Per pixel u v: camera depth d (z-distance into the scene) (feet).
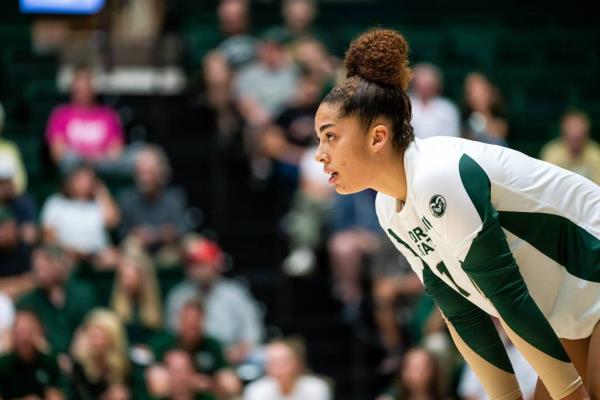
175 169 55.36
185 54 61.67
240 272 51.57
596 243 15.39
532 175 15.33
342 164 15.37
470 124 52.44
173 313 44.37
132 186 52.11
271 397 39.32
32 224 47.11
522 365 33.68
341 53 61.36
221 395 39.96
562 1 66.33
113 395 39.42
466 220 14.65
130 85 62.03
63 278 42.98
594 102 59.77
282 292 49.44
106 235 47.83
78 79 53.98
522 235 15.38
